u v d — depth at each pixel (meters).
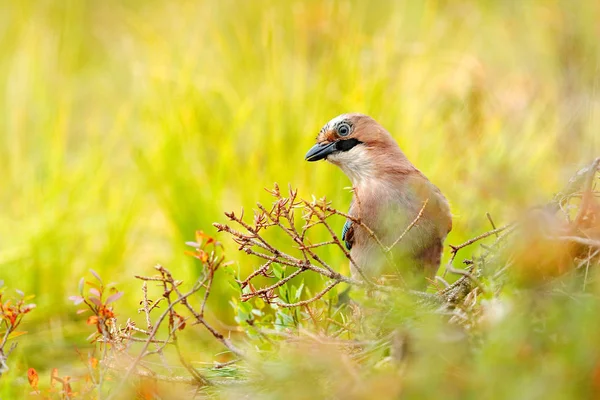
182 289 10.35
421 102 12.15
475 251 9.20
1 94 13.63
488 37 15.16
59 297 10.77
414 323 5.40
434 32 13.70
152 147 11.95
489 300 5.40
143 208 12.62
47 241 10.94
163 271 5.96
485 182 7.51
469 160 10.81
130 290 10.91
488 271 6.01
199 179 11.02
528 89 12.80
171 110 12.05
